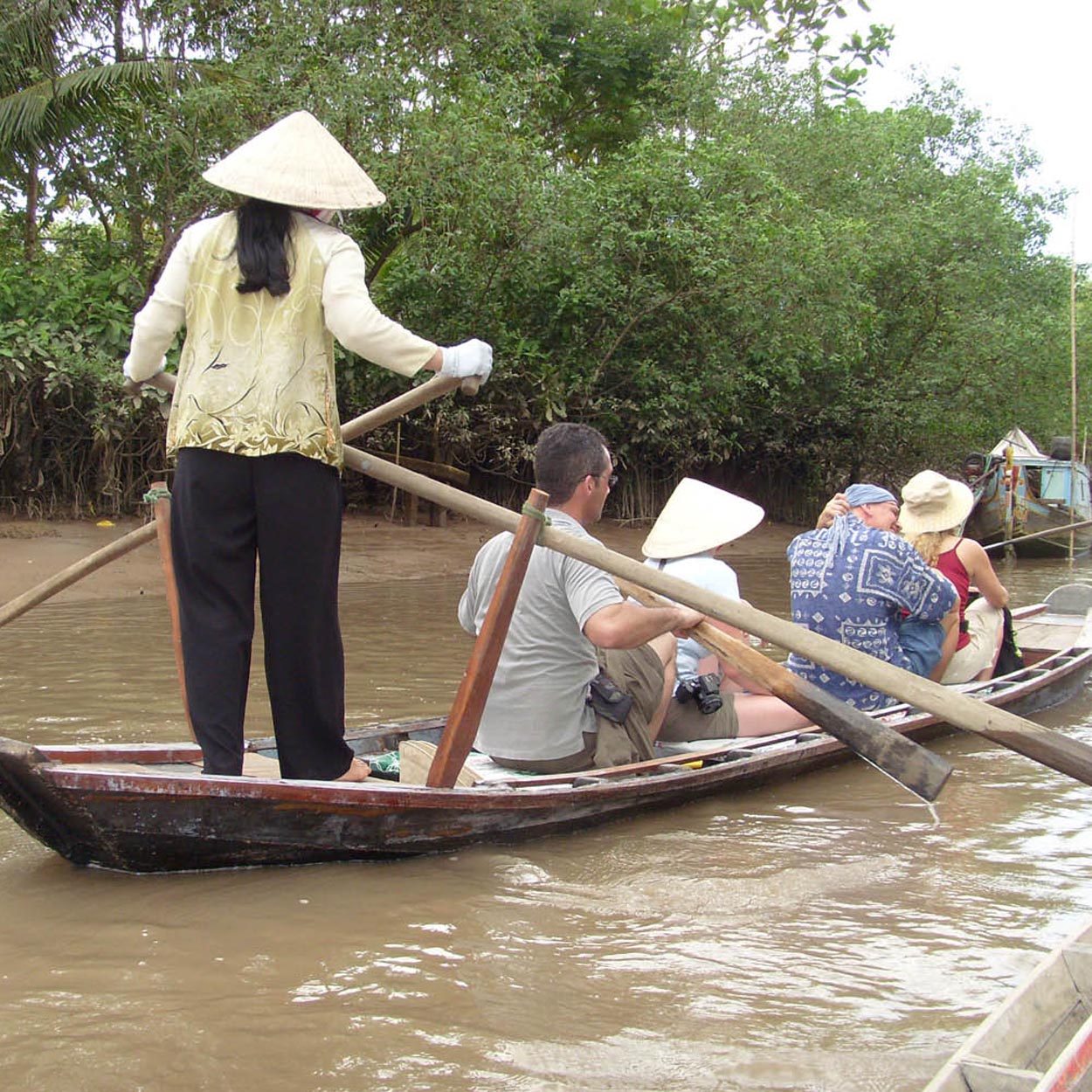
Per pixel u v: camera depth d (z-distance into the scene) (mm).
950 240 17406
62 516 11484
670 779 4098
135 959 2871
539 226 12328
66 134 11438
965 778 4727
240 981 2768
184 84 11422
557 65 16672
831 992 2789
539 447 4000
